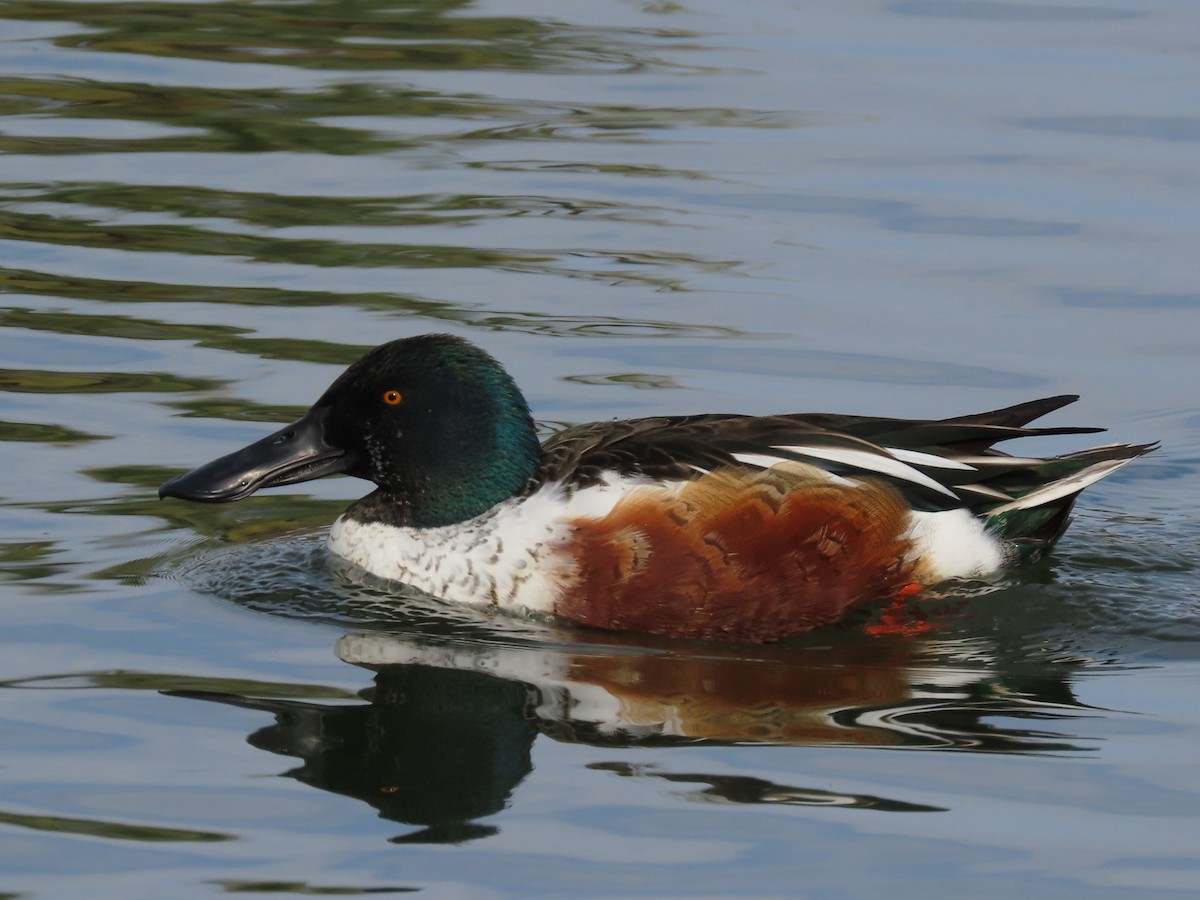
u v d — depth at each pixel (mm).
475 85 22312
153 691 9953
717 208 18734
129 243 17641
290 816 8586
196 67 22797
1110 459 12047
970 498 11891
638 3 25922
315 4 25734
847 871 8125
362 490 13758
